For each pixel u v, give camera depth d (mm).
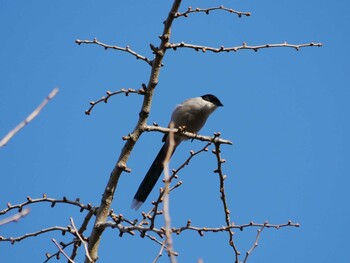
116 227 9227
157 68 10219
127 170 9906
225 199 10086
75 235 9758
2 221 5594
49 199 10031
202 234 9383
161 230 8844
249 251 9203
